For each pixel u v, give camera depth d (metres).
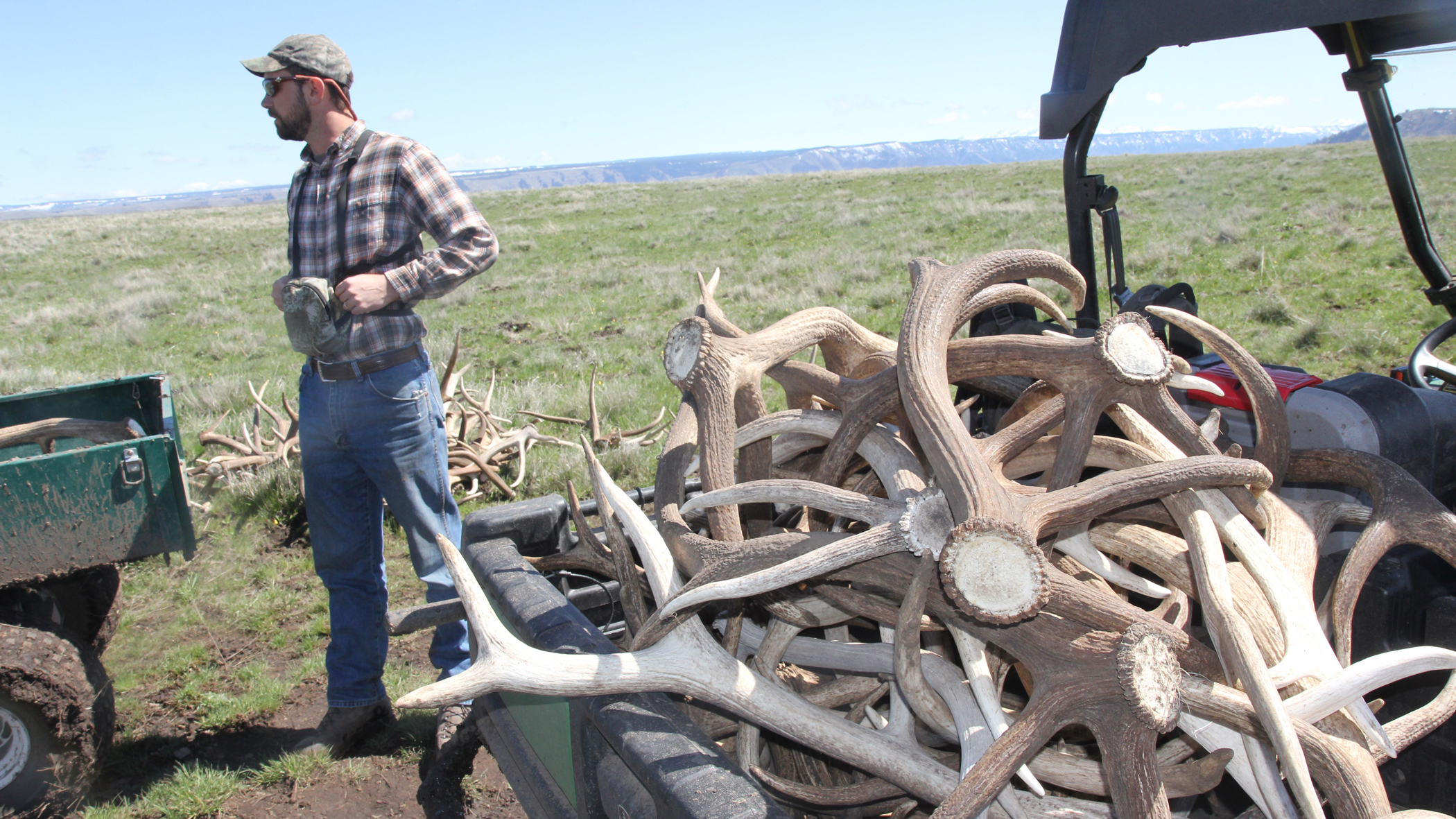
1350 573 1.52
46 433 3.52
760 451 1.81
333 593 3.21
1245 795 1.68
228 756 3.40
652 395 8.60
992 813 1.34
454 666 3.09
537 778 1.88
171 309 18.02
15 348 14.11
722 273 17.44
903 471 1.56
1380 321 8.44
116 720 3.49
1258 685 1.17
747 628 1.82
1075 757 1.41
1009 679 1.88
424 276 2.72
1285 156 28.69
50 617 3.29
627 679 1.46
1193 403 2.26
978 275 1.60
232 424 8.09
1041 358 1.58
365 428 2.84
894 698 1.52
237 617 4.55
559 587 2.45
